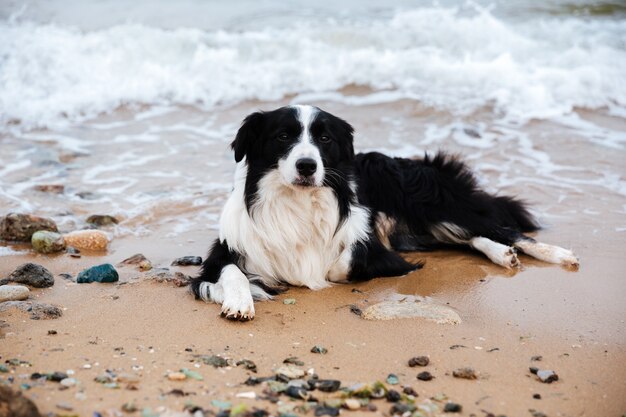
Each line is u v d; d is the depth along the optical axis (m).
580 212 6.98
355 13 12.91
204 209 7.09
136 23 12.32
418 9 12.95
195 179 7.80
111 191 7.42
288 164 5.32
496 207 6.61
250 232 5.55
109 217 6.68
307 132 5.41
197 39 11.22
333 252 5.69
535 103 9.70
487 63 10.55
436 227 6.63
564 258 5.86
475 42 11.33
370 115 9.53
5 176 7.68
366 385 3.64
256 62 10.88
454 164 6.90
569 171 7.95
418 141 8.79
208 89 10.32
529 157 8.35
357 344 4.32
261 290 5.30
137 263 5.77
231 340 4.33
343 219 5.67
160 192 7.43
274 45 11.16
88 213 6.87
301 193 5.51
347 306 5.04
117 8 13.10
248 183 5.60
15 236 6.20
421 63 10.66
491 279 5.60
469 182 6.79
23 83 10.23
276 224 5.54
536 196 7.34
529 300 5.12
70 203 7.09
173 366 3.87
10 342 4.12
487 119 9.38
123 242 6.34
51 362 3.84
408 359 4.12
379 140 8.80
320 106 9.84
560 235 6.47
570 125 9.19
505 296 5.20
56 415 3.19
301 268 5.58
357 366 4.01
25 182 7.55
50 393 3.44
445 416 3.46
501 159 8.30
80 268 5.66
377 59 10.79
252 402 3.47
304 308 4.99
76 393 3.45
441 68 10.51
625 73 10.30
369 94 10.12
